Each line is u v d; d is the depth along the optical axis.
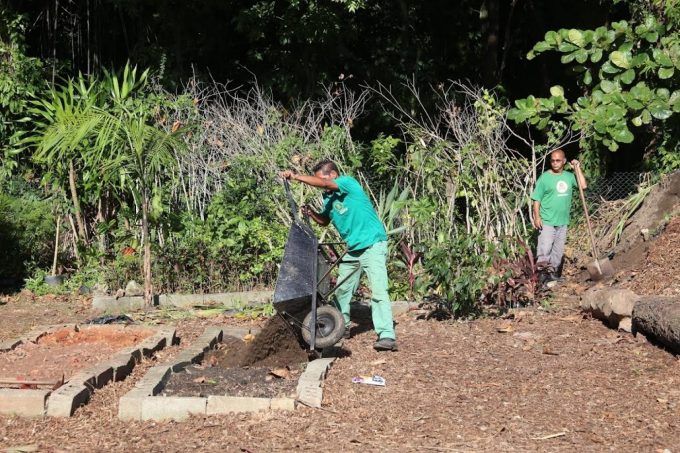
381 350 8.11
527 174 11.84
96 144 10.67
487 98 12.08
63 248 12.43
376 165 12.57
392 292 10.39
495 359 7.81
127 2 15.46
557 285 11.18
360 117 16.62
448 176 11.49
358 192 8.07
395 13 17.36
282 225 11.43
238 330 8.91
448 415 6.32
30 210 12.35
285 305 7.47
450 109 13.61
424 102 16.48
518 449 5.67
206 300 10.83
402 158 12.68
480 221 11.34
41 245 12.41
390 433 5.98
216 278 11.21
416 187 11.78
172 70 16.23
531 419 6.23
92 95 11.88
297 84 16.27
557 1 18.45
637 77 14.07
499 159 11.74
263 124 12.61
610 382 7.07
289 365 7.63
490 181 11.34
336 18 14.97
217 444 5.81
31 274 12.22
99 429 6.15
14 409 6.38
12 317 10.23
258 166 11.77
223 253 11.21
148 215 11.22
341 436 5.92
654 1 14.00
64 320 10.05
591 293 9.30
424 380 7.15
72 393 6.48
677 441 5.77
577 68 13.56
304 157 11.86
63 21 16.77
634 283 9.98
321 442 5.81
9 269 12.17
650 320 7.96
